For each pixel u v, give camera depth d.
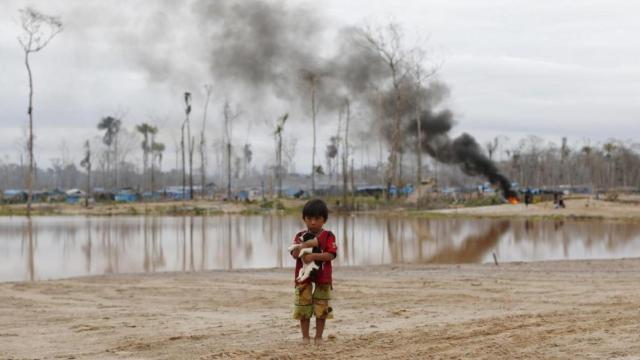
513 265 24.77
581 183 160.50
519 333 10.34
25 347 10.23
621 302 14.39
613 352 8.82
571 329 10.62
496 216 63.19
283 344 9.92
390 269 23.67
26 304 15.72
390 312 13.54
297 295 9.66
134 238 40.44
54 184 186.12
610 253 31.22
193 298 16.56
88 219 62.78
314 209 9.45
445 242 37.50
